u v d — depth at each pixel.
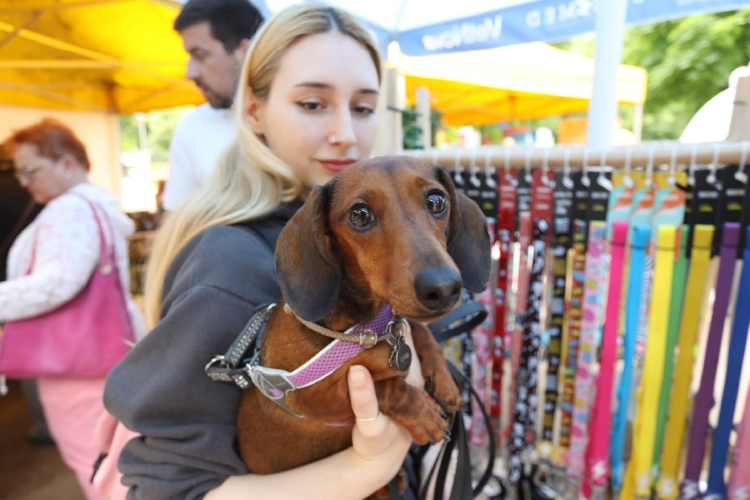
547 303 2.16
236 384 1.21
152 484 1.14
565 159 1.89
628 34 14.84
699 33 13.25
